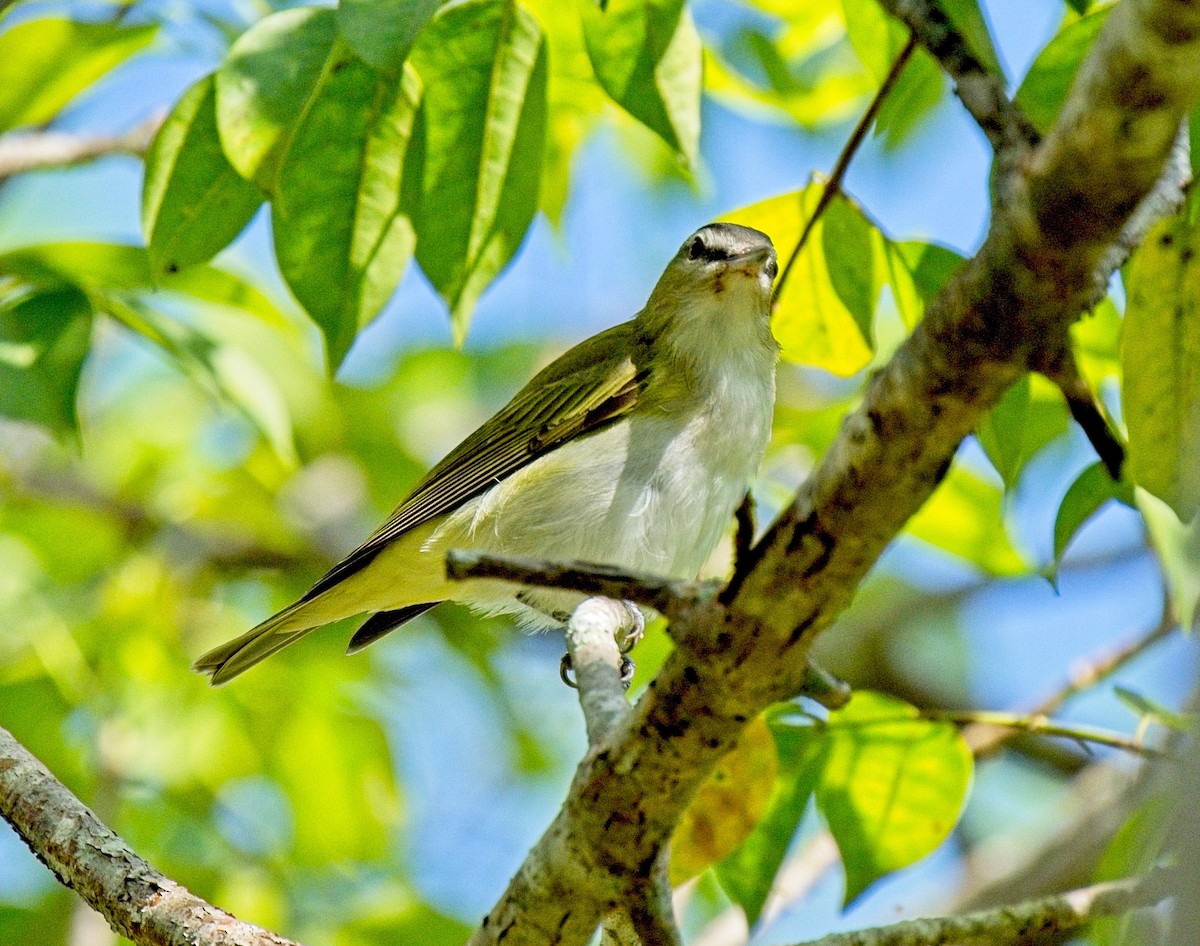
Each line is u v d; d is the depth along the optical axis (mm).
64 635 13102
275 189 7844
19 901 12758
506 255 8383
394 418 17547
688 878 8383
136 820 12875
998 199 4738
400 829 14148
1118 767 12891
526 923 5789
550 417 10750
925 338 4340
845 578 4695
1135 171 3922
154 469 15867
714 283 10555
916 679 16188
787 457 14656
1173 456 6582
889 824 8672
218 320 13375
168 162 8211
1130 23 3783
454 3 8102
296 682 13695
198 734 13219
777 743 8695
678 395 10617
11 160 11797
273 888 12891
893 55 9008
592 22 7859
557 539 10539
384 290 8297
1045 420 9516
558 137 12039
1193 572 6402
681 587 5027
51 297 9984
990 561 12344
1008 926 7016
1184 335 6461
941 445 4434
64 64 11406
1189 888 3508
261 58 7832
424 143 8164
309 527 16562
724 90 12102
